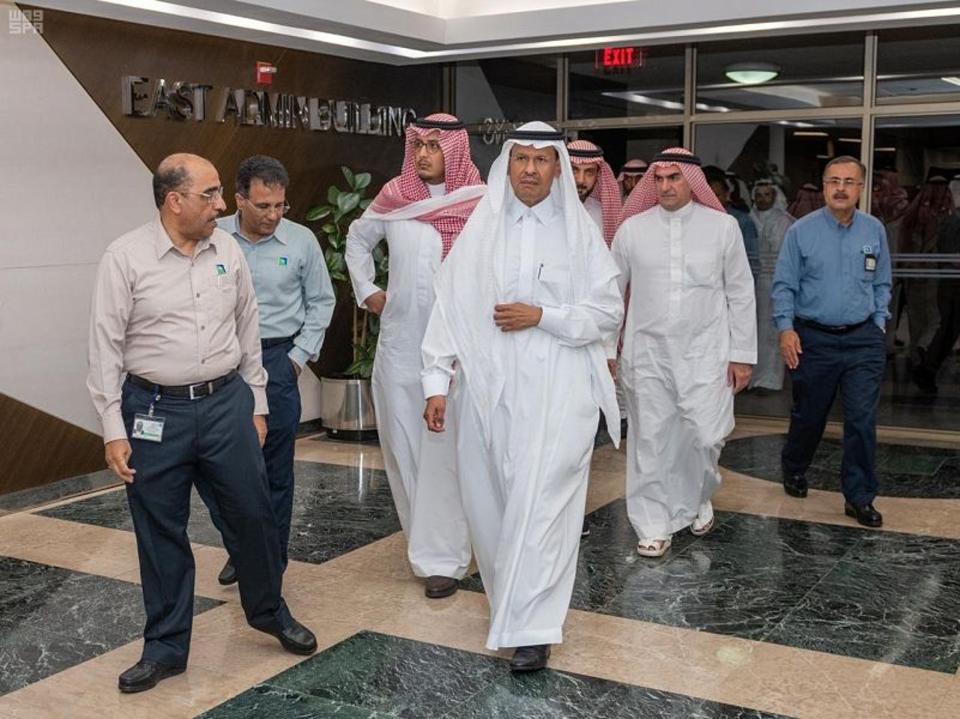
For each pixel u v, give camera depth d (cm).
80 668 388
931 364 786
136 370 356
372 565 500
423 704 358
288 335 446
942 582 477
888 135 778
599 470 685
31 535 548
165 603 373
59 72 600
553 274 384
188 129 683
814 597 459
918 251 780
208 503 404
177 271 354
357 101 828
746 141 820
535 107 880
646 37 766
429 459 451
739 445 758
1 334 580
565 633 420
